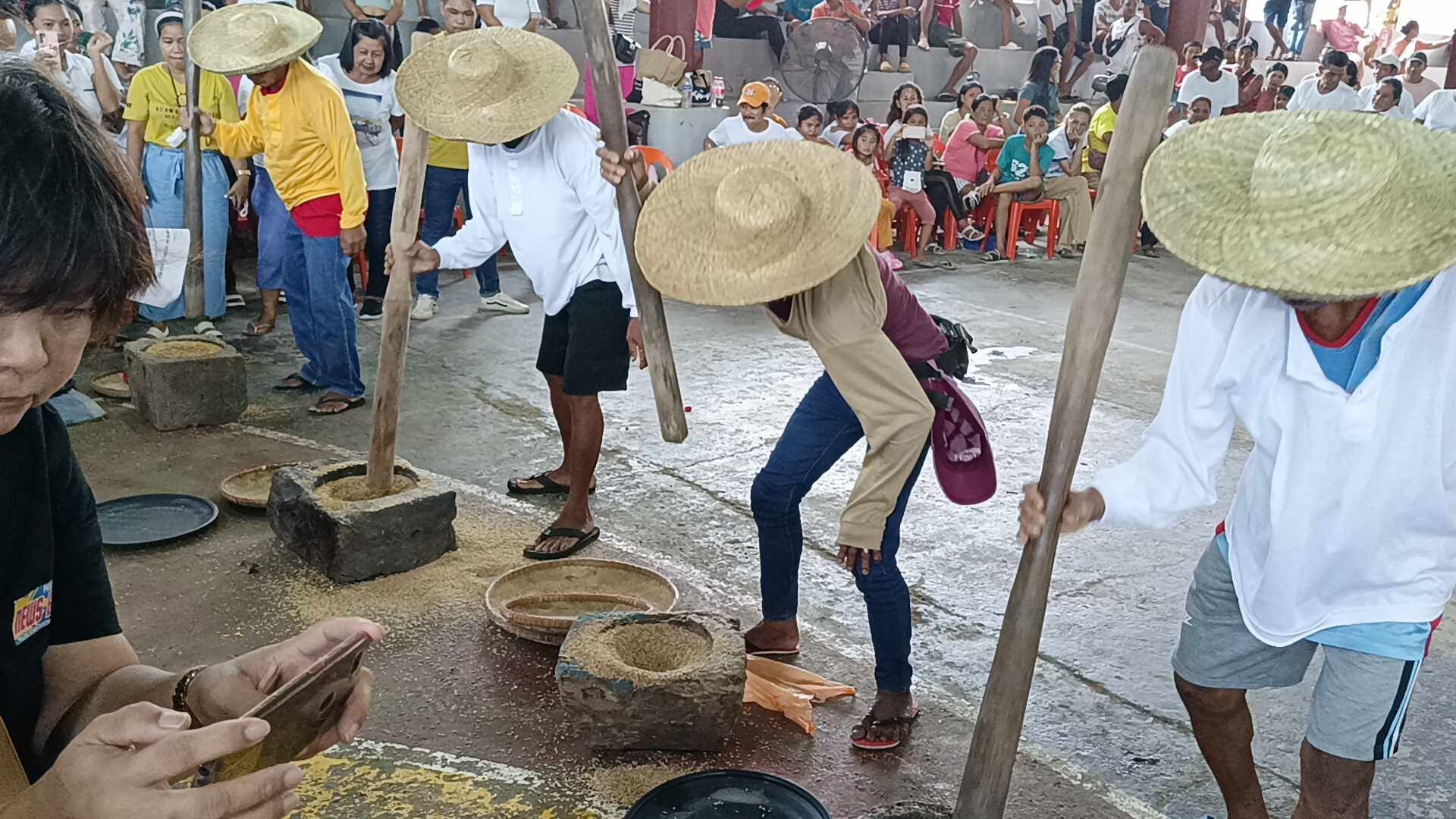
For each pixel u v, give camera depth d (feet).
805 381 21.25
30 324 3.15
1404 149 5.51
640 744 9.52
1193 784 9.48
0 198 2.93
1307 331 6.25
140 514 13.92
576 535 13.60
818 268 8.16
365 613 11.84
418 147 12.26
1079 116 36.99
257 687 4.40
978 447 9.57
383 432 12.84
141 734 3.49
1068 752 9.87
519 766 9.39
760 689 10.42
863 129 33.09
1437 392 5.98
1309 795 7.06
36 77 3.18
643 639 10.28
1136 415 19.99
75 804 3.36
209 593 12.19
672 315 26.16
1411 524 6.31
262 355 21.62
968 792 7.06
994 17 51.19
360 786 9.02
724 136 30.71
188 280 22.22
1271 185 5.49
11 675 4.08
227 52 15.98
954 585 13.17
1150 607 12.72
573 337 13.10
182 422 17.29
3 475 3.88
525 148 12.49
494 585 12.12
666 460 16.87
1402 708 6.62
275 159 17.15
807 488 10.54
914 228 35.19
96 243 3.16
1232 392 6.73
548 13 36.42
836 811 8.94
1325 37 62.28
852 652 11.51
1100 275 6.18
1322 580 6.57
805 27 38.06
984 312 28.22
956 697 10.72
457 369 21.17
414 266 12.74
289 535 13.05
